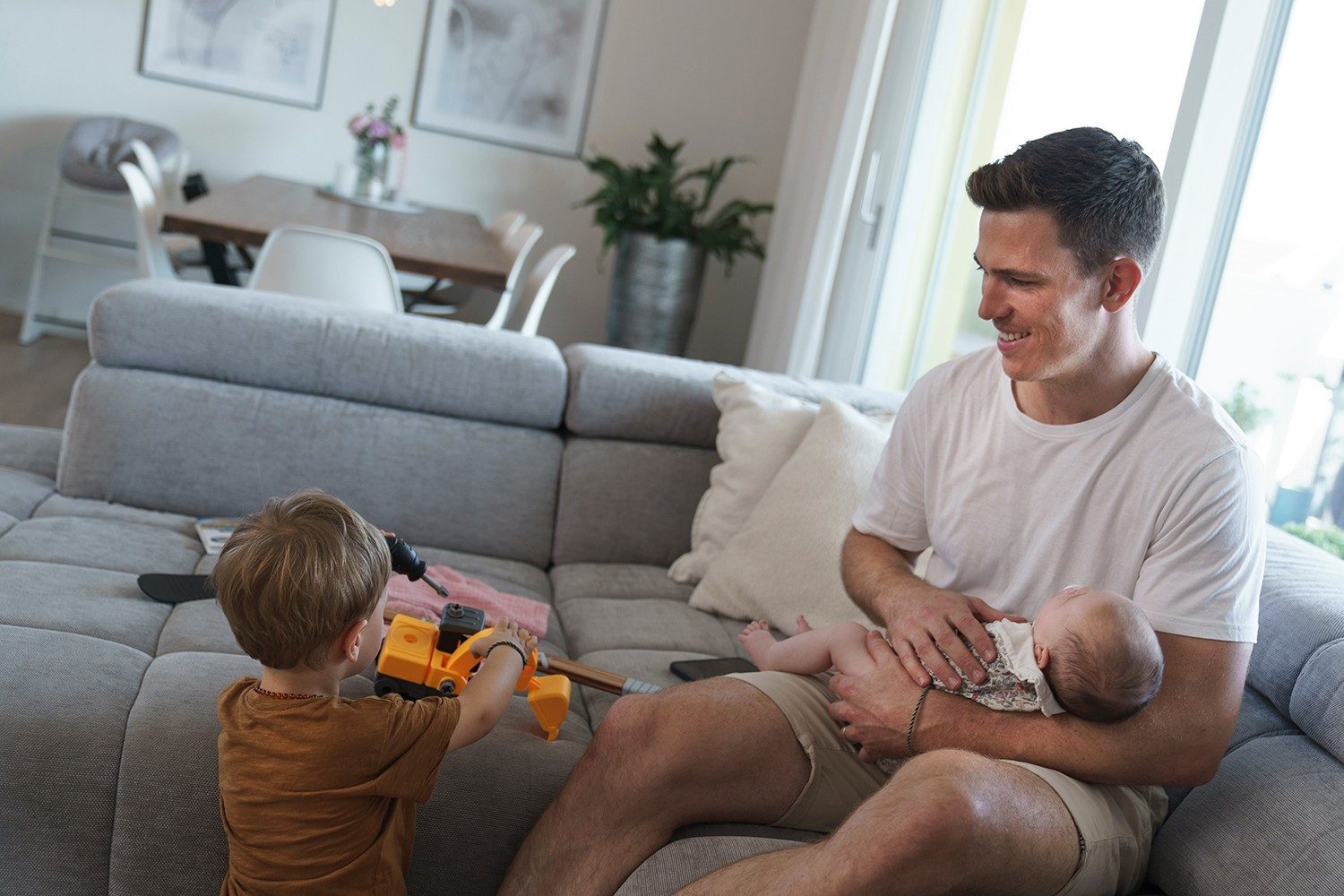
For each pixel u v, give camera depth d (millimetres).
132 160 5133
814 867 1237
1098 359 1485
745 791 1524
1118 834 1398
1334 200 2293
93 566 1972
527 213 5852
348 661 1396
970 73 3570
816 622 2174
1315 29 2365
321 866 1331
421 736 1376
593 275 5957
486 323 4820
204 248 4121
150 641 1771
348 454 2344
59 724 1501
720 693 1556
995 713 1463
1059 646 1405
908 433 1752
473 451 2406
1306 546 1851
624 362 2553
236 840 1357
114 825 1498
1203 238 2506
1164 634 1424
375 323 2424
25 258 5496
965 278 3486
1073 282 1411
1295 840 1359
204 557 2119
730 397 2490
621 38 5707
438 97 5660
